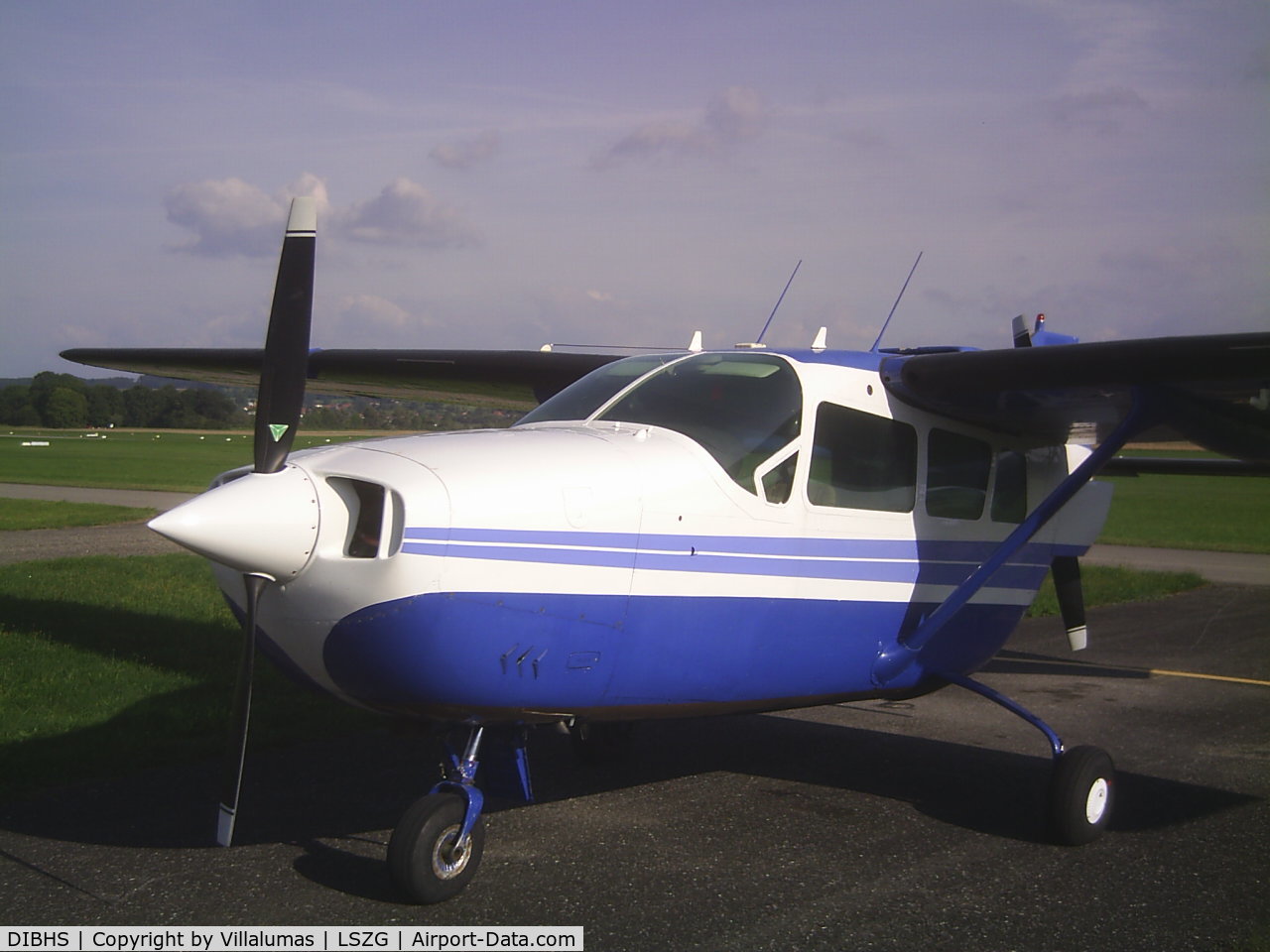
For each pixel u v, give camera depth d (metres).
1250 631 11.10
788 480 4.55
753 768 5.79
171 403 140.38
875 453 4.98
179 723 6.02
